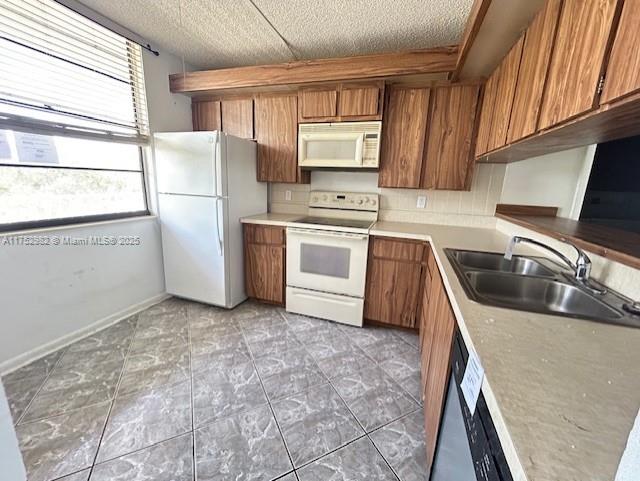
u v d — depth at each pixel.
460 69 1.96
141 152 2.63
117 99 2.32
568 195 2.10
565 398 0.52
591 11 0.83
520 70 1.42
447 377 1.02
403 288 2.34
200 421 1.49
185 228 2.64
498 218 2.41
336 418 1.53
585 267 1.16
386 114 2.39
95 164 2.27
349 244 2.39
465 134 2.24
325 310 2.57
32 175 1.89
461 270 1.31
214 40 2.37
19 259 1.82
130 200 2.59
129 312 2.57
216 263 2.61
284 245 2.66
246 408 1.58
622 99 0.71
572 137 1.24
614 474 0.38
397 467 1.28
